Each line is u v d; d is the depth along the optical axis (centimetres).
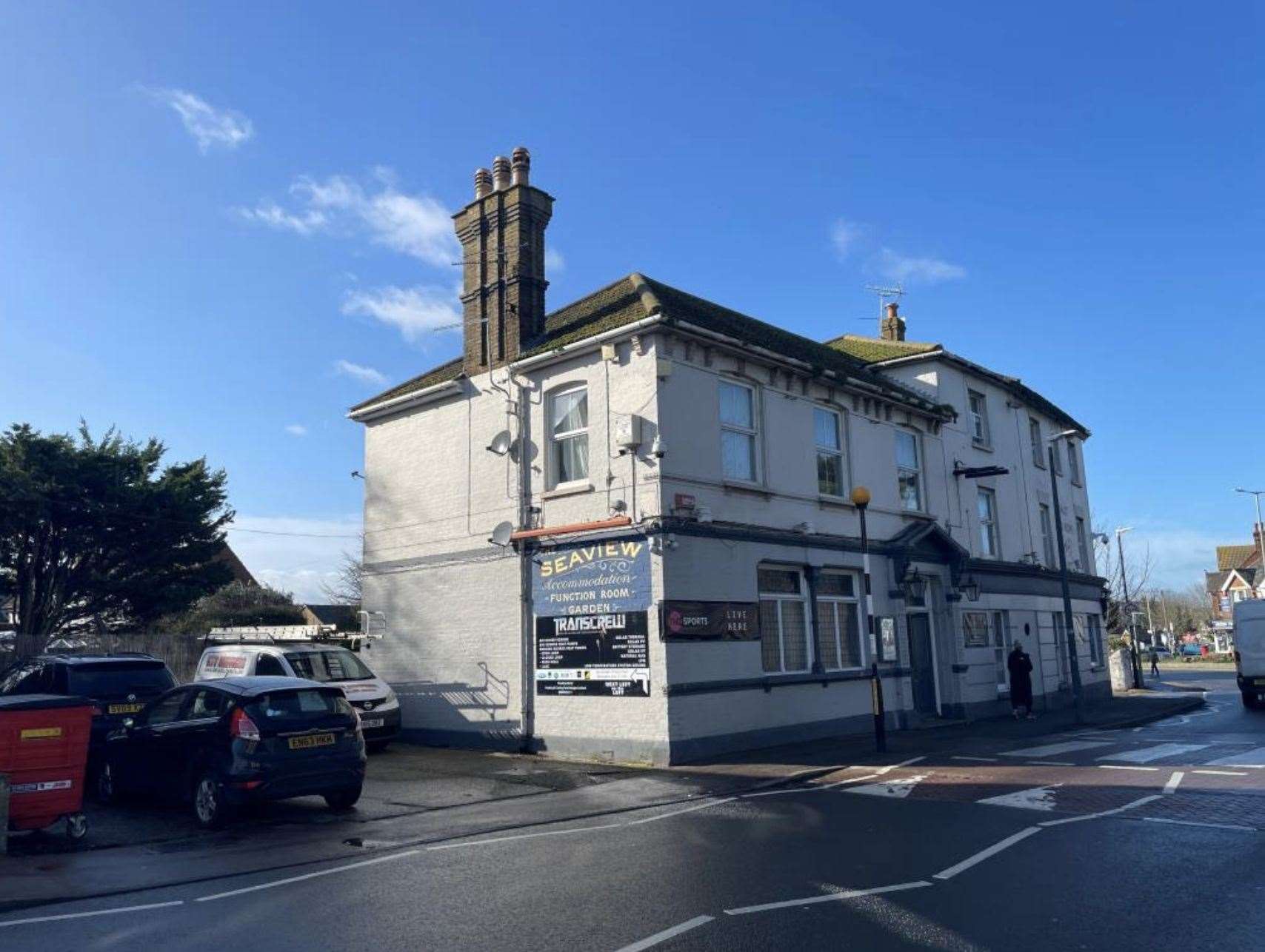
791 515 1784
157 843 975
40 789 959
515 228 1848
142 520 2583
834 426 1984
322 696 1121
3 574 2469
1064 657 2788
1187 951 568
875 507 2025
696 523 1560
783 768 1402
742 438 1738
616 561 1563
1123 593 5078
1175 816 974
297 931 648
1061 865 782
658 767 1448
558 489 1678
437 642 1859
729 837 933
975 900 684
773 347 1775
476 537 1816
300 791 1057
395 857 882
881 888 719
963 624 2258
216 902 734
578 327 1745
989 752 1547
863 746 1659
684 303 1839
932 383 2406
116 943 630
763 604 1717
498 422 1808
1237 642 2600
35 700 983
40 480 2439
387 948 607
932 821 983
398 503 1995
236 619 3538
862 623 1936
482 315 1878
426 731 1848
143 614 2672
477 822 1052
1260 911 647
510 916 671
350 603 4894
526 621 1695
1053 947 580
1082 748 1580
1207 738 1716
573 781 1334
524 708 1673
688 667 1514
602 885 751
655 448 1523
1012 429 2753
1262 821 941
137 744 1184
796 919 643
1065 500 3098
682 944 597
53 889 775
